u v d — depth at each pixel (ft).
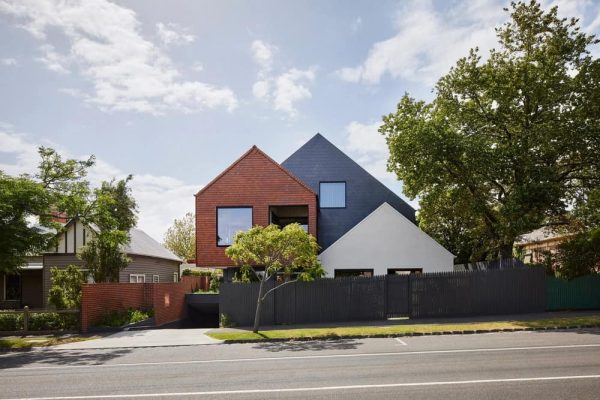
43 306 88.28
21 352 49.83
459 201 80.02
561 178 75.25
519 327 53.42
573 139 68.54
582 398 24.97
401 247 80.28
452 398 25.59
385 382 29.76
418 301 67.97
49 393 29.71
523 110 75.10
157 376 33.96
